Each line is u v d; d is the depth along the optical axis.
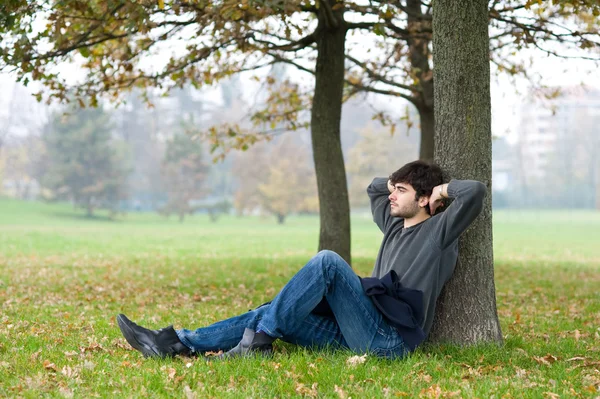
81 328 6.41
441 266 4.79
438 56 5.32
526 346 5.57
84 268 15.49
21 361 4.73
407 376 4.36
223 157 13.52
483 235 5.27
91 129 79.75
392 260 4.86
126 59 10.23
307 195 77.31
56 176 79.56
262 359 4.62
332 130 11.03
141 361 4.78
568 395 4.09
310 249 28.05
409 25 11.32
